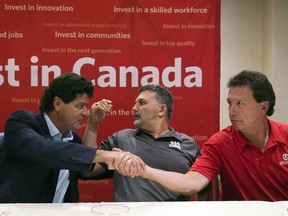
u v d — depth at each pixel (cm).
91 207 140
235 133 192
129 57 280
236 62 299
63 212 135
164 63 281
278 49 279
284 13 278
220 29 286
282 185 185
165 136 216
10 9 273
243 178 187
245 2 299
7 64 274
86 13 277
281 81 280
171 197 196
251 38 300
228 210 138
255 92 180
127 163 152
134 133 220
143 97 217
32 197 169
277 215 133
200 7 280
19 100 275
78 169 149
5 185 168
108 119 279
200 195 198
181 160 207
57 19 276
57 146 151
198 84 281
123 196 196
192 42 281
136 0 279
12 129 167
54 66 277
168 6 280
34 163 165
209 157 189
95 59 279
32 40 275
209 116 282
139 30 280
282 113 282
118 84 280
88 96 181
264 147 188
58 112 178
